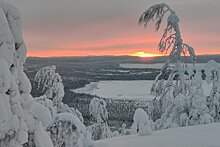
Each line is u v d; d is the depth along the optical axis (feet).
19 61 16.69
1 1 16.53
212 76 64.39
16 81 16.31
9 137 14.89
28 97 16.96
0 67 14.67
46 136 17.15
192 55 67.77
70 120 23.48
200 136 35.37
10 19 16.52
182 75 67.56
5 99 14.69
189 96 63.16
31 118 16.74
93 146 23.97
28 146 16.78
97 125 60.70
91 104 60.70
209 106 64.44
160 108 68.95
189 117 62.39
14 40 16.49
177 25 68.54
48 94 51.19
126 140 36.52
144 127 39.93
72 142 23.16
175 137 35.70
